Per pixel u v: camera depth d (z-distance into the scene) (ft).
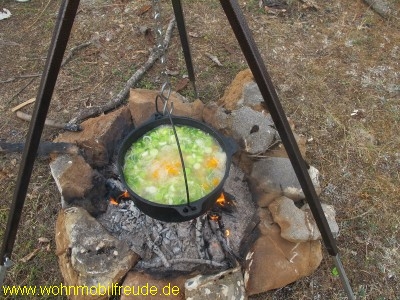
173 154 6.23
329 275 7.16
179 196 5.74
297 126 9.27
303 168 5.47
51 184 8.23
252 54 4.73
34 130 5.17
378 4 11.97
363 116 9.48
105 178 7.61
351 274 7.20
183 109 8.29
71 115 9.42
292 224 6.53
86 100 9.73
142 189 5.82
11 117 9.47
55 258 7.34
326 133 9.16
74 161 7.34
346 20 11.78
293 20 11.77
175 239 6.98
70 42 11.07
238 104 8.59
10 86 10.11
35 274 7.16
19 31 11.35
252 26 11.52
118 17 11.72
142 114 8.09
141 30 11.21
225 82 10.11
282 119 5.12
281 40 11.18
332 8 12.12
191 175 5.99
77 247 6.33
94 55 10.77
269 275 6.41
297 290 6.98
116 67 10.48
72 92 9.91
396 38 11.28
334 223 7.05
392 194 8.21
